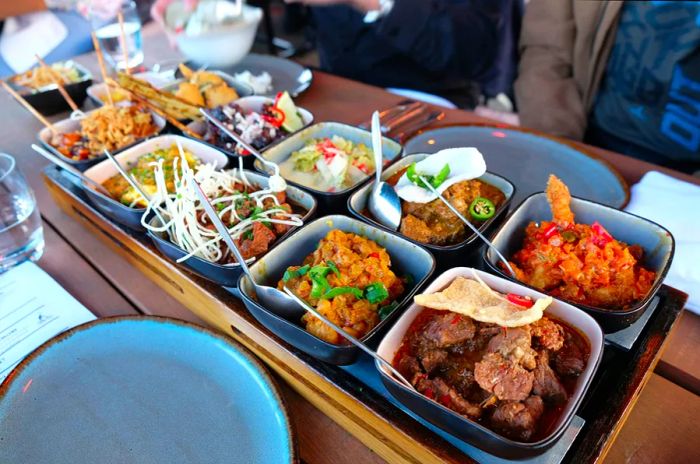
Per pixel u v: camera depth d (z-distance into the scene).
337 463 0.40
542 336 0.38
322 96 0.93
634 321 0.41
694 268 0.50
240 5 1.03
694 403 0.42
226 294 0.50
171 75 0.98
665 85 0.99
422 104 0.87
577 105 1.12
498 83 1.32
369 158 0.67
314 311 0.40
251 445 0.39
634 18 1.02
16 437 0.40
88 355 0.46
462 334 0.39
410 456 0.38
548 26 1.14
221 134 0.71
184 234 0.51
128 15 1.02
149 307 0.55
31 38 1.47
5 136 0.89
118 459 0.39
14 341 0.49
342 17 1.31
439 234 0.52
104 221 0.61
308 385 0.44
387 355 0.39
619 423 0.37
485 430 0.32
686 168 1.02
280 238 0.50
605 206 0.49
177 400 0.42
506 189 0.55
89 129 0.75
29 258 0.61
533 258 0.47
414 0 1.18
